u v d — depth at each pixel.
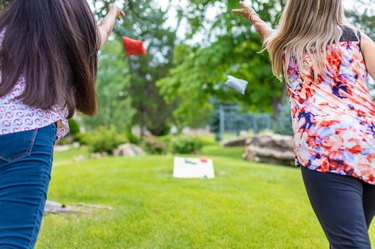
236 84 1.75
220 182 4.89
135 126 23.06
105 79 16.12
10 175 1.09
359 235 1.21
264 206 3.62
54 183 5.05
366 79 1.40
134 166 6.52
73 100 1.27
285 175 5.50
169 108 21.77
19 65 1.18
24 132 1.12
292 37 1.46
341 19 1.44
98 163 7.17
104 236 2.71
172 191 4.36
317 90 1.38
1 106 1.13
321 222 1.32
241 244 2.53
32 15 1.24
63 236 2.72
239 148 14.06
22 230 1.06
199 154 10.71
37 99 1.14
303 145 1.36
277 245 2.51
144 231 2.82
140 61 21.02
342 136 1.29
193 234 2.74
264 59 9.36
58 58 1.22
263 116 20.66
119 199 4.03
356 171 1.27
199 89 10.96
